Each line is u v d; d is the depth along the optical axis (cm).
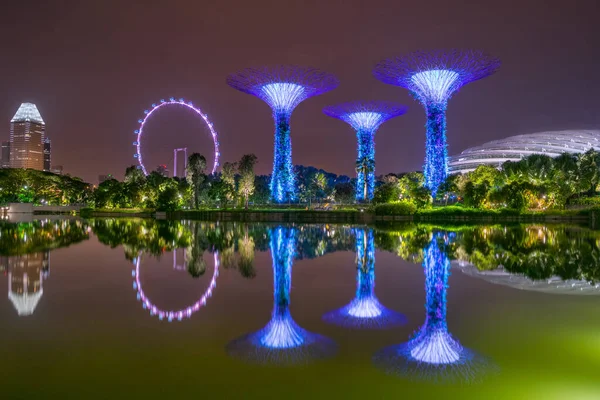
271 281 1659
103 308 1255
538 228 4869
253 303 1318
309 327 1075
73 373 798
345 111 8306
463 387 751
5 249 2712
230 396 714
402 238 3481
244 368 823
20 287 1546
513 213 6906
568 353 906
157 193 10412
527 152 15675
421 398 708
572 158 10150
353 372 811
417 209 7125
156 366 830
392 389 742
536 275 1789
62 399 702
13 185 12556
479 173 9150
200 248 2762
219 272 1864
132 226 5294
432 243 3061
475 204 7256
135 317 1159
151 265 2056
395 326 1088
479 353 905
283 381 769
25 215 10088
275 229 4709
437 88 6656
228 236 3694
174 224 5841
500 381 777
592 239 3362
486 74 6216
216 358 873
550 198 7481
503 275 1791
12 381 764
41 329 1053
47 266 2028
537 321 1130
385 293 1454
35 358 868
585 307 1267
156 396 712
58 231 4338
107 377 782
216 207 11538
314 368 825
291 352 905
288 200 8188
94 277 1745
